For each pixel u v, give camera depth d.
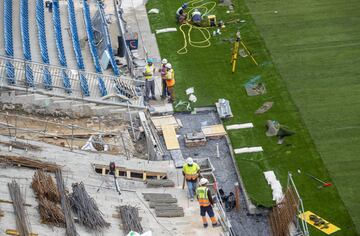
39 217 35.59
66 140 45.12
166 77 49.12
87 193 38.12
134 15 60.81
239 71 52.94
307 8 60.12
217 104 49.25
